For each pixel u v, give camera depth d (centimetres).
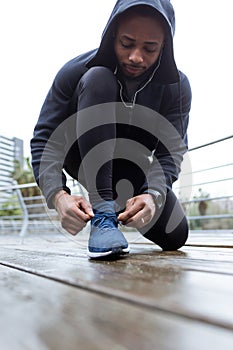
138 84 117
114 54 112
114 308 40
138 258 94
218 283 54
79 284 54
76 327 34
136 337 31
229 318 36
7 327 34
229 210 493
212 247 142
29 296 47
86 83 104
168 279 57
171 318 36
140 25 97
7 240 326
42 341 30
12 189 355
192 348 29
